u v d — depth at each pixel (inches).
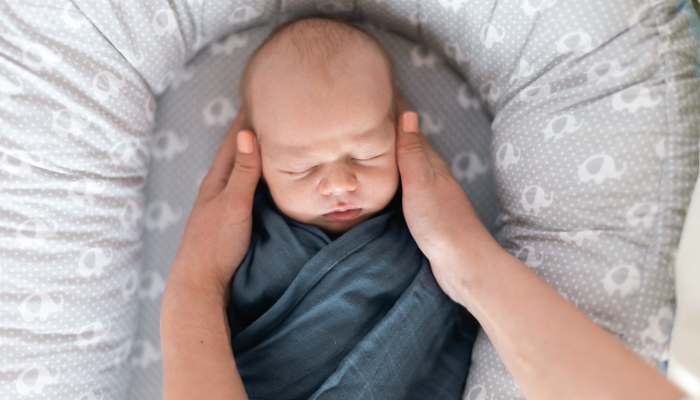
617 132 43.1
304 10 56.6
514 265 40.6
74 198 47.7
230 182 49.6
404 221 52.6
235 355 46.9
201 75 57.8
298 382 45.4
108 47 48.3
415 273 48.8
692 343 38.0
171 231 57.4
